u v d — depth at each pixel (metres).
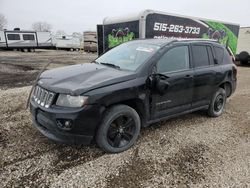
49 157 3.38
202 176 3.06
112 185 2.84
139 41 4.75
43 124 3.36
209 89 4.94
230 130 4.60
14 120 4.71
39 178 2.91
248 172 3.18
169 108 4.20
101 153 3.55
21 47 34.56
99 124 3.36
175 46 4.27
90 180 2.92
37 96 3.54
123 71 3.79
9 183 2.79
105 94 3.26
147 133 4.31
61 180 2.89
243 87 8.91
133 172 3.11
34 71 12.94
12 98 6.43
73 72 3.74
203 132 4.45
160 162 3.37
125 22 8.98
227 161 3.44
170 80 4.02
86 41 35.50
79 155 3.47
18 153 3.44
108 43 10.09
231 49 13.03
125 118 3.64
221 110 5.46
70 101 3.11
